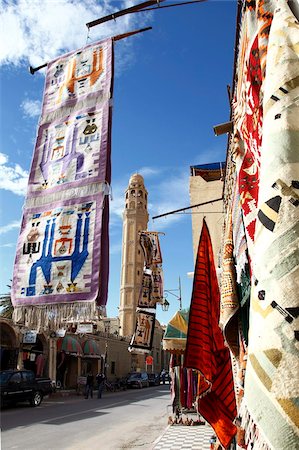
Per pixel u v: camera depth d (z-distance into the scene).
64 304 3.14
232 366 3.77
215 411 3.65
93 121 3.74
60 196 3.56
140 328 10.09
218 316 3.93
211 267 4.16
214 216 8.76
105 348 35.66
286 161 1.02
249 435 0.85
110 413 14.24
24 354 20.66
